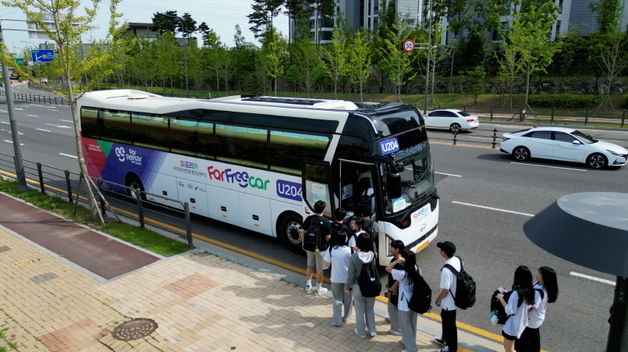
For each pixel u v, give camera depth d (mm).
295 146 8969
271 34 55344
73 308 7305
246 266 8852
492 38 51844
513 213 12094
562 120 32031
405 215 8172
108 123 13500
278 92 59344
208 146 10672
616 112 34625
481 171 16906
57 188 15555
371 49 51281
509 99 41125
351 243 6711
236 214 10469
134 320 6910
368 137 7875
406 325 5801
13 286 8117
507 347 5449
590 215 3877
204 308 7227
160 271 8641
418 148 8891
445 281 5602
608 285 8086
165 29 80000
